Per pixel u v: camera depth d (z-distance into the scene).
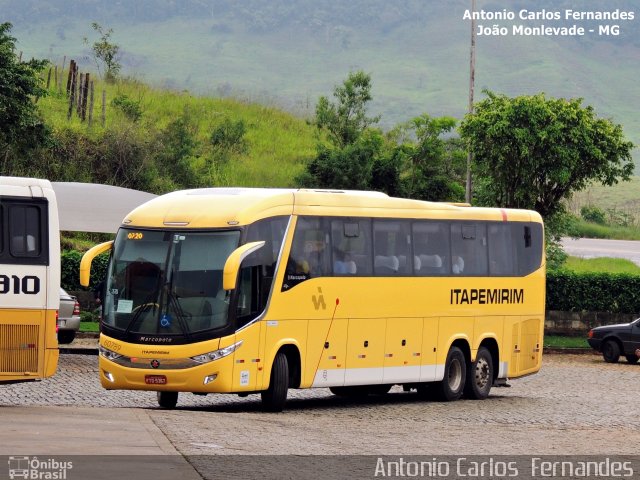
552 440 38.31
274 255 43.16
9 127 69.88
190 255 41.66
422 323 49.94
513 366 55.22
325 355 45.38
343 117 111.38
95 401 45.66
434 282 50.53
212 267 41.44
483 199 92.81
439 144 103.50
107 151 103.81
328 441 34.88
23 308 40.47
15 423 34.03
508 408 49.12
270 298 42.75
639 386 60.88
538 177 85.44
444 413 46.25
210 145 123.12
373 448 33.84
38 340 40.59
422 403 50.34
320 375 45.22
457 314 51.81
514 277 54.97
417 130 104.44
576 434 40.47
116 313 41.84
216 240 41.66
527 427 42.25
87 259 43.53
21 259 40.50
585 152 84.00
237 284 41.50
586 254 135.12
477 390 52.94
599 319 87.31
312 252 44.91
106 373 41.78
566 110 83.25
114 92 131.88
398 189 101.06
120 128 107.62
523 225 55.88
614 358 74.69
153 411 39.94
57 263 41.00
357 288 46.72
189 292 41.25
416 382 50.00
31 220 40.75
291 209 44.22
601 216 196.75
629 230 184.75
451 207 52.12
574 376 65.75
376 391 54.03
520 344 55.53
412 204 50.00
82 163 102.12
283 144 132.12
